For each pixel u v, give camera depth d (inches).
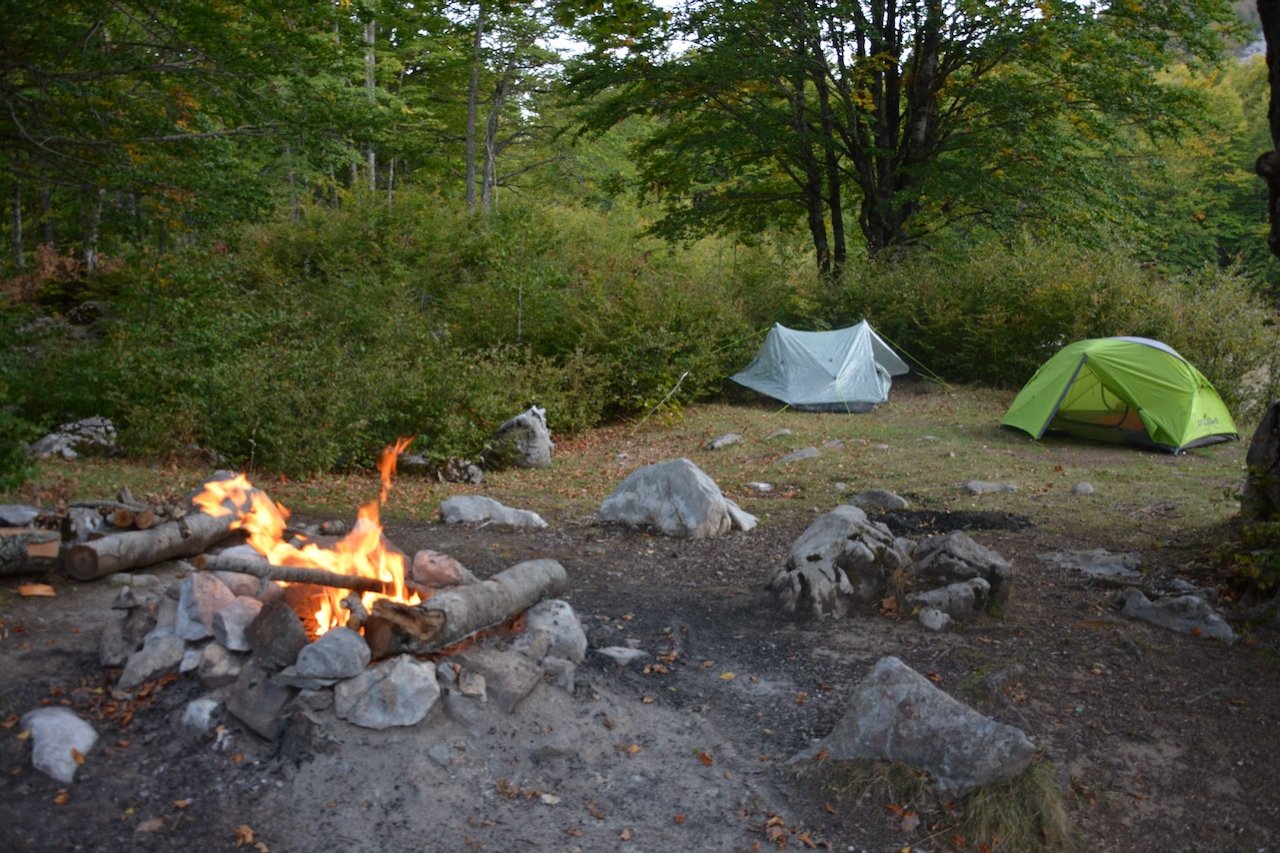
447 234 889.5
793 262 973.2
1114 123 900.0
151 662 197.5
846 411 698.2
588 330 674.8
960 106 911.0
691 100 894.4
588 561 323.3
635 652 236.4
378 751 180.9
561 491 452.8
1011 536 357.4
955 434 603.5
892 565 277.0
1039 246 841.5
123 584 249.8
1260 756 202.8
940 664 236.4
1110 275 750.5
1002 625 261.7
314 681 185.5
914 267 866.1
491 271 765.3
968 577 273.4
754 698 224.1
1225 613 266.1
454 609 199.5
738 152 921.5
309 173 1013.8
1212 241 1422.2
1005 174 890.1
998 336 784.9
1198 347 698.8
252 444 433.4
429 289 830.5
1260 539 267.1
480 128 1418.6
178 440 430.9
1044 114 870.4
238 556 187.0
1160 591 287.6
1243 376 698.8
